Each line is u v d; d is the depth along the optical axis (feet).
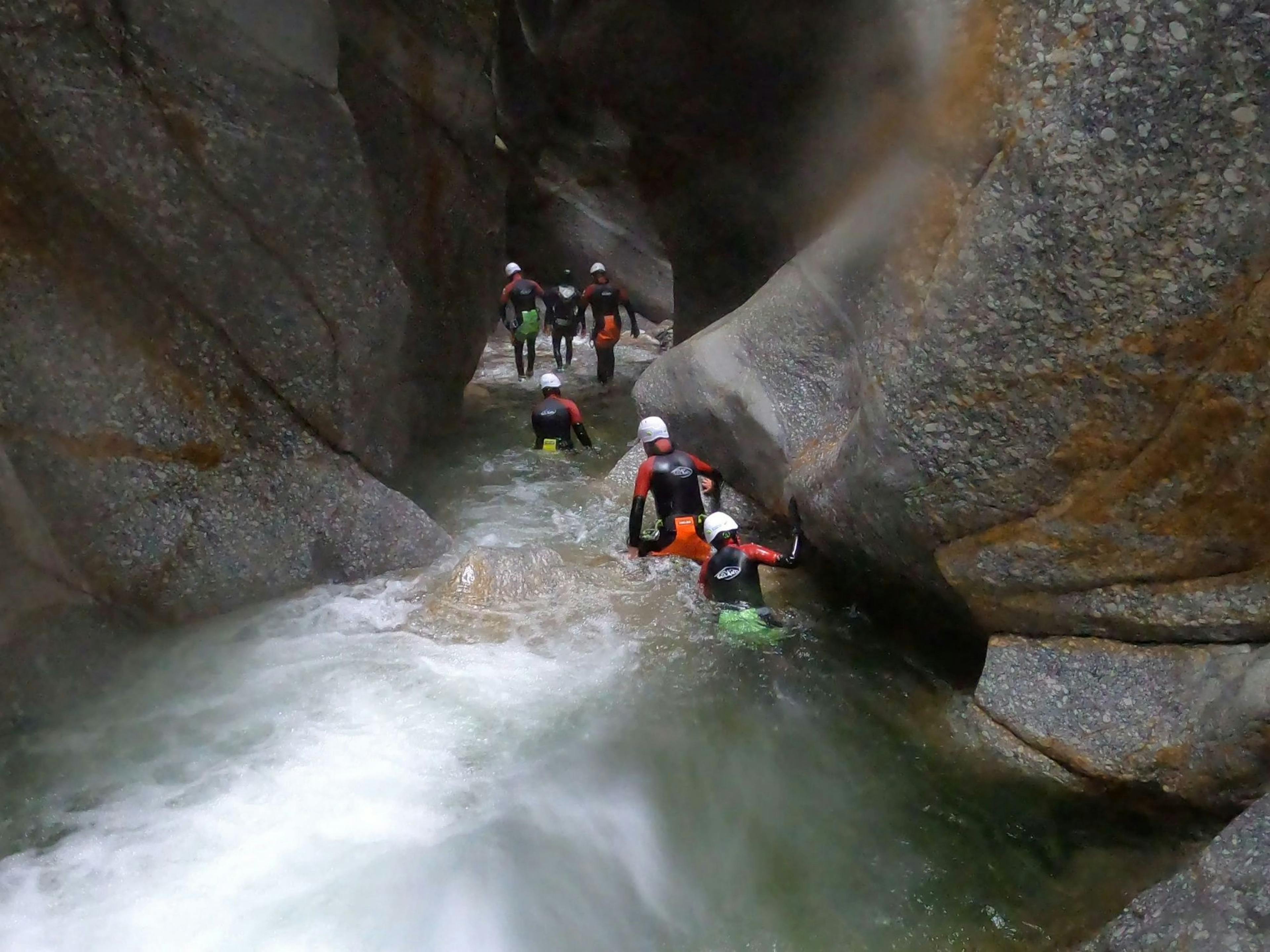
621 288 52.26
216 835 11.82
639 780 13.15
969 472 12.26
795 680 15.62
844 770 13.29
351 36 19.08
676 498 19.95
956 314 11.28
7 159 13.79
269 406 17.37
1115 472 11.16
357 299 17.44
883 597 16.90
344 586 18.20
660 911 10.84
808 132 21.91
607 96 29.99
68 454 15.03
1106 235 9.80
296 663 15.78
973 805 12.36
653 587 18.80
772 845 11.91
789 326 18.25
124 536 15.79
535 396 36.99
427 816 12.29
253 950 10.17
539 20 31.71
